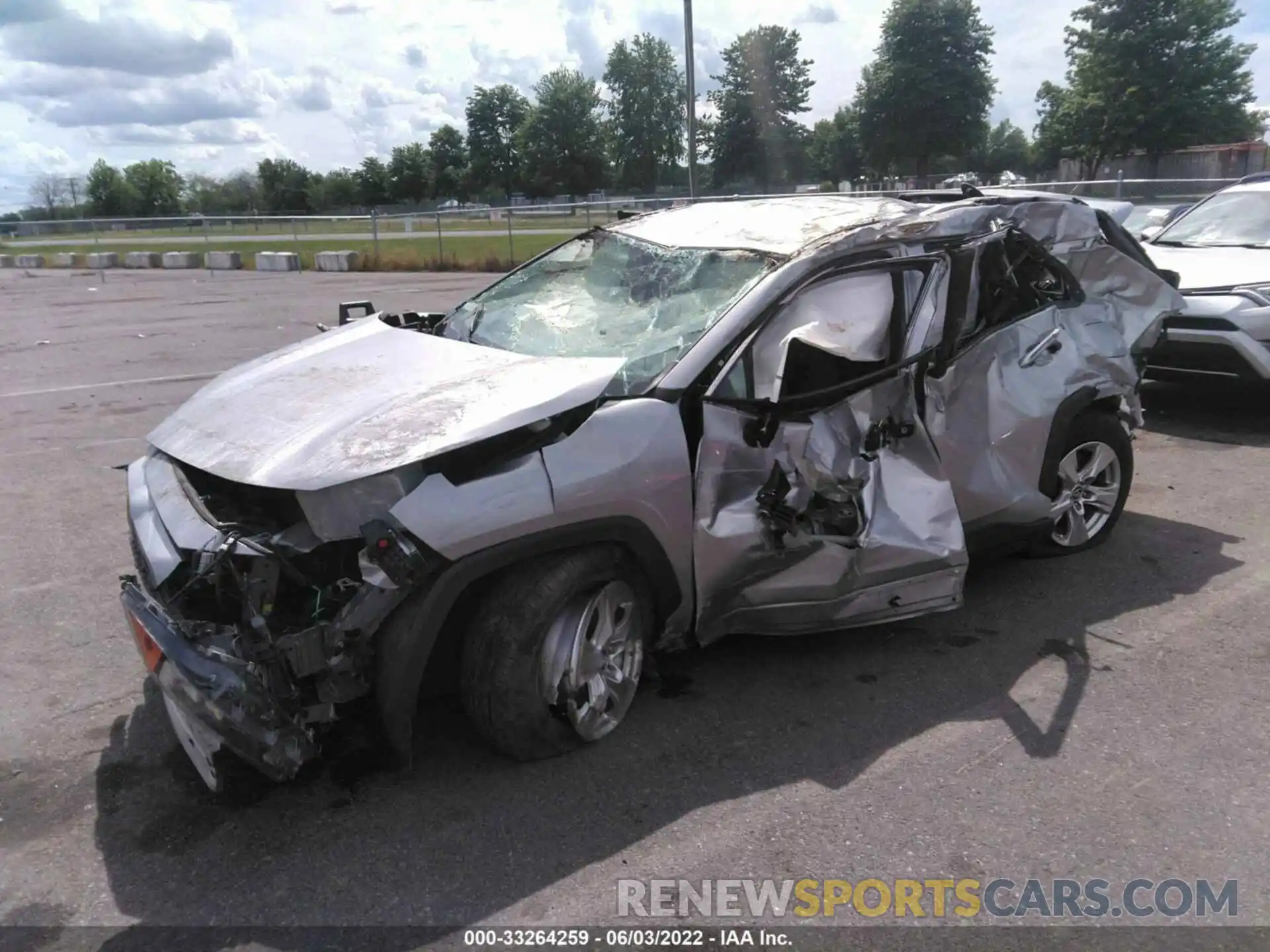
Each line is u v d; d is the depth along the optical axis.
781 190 46.69
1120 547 4.95
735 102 59.78
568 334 3.80
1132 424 4.96
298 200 83.62
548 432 3.02
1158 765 3.13
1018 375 4.16
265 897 2.58
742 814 2.90
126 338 12.63
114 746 3.27
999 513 4.09
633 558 3.19
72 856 2.74
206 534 2.93
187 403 3.67
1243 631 4.04
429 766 3.13
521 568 2.96
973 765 3.14
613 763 3.15
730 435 3.30
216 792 2.85
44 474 6.38
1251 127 39.75
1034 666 3.78
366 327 4.25
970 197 4.71
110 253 28.88
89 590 4.52
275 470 2.85
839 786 3.03
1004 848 2.75
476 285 19.27
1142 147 39.41
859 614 3.54
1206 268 7.20
